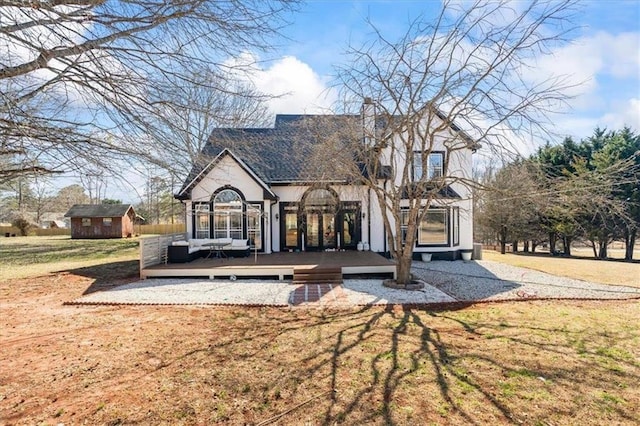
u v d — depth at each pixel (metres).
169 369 5.63
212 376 5.38
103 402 4.61
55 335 7.31
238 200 18.27
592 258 24.92
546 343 6.73
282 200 19.27
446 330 7.55
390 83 10.49
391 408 4.42
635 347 6.54
